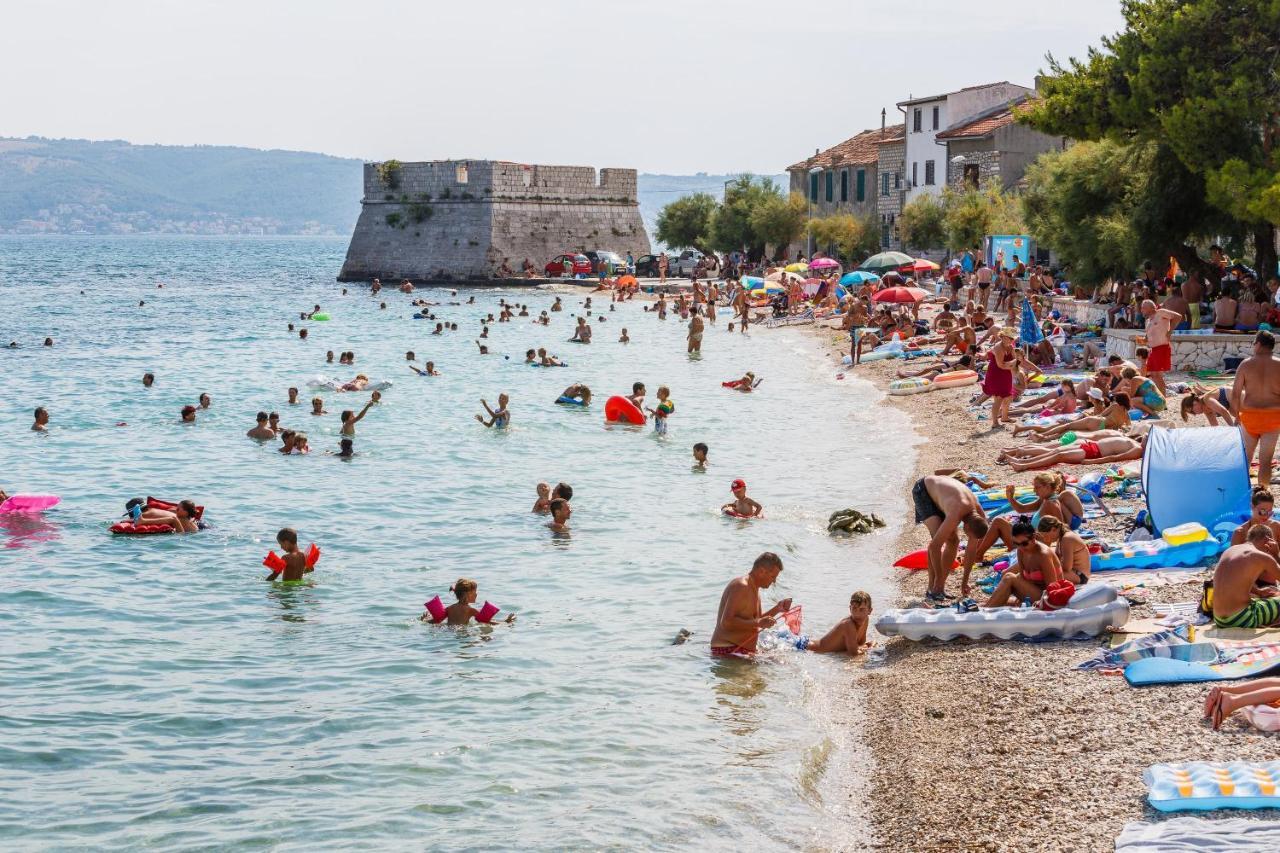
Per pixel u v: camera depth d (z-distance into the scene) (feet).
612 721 42.37
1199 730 35.37
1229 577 42.45
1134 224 122.72
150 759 39.32
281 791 36.99
